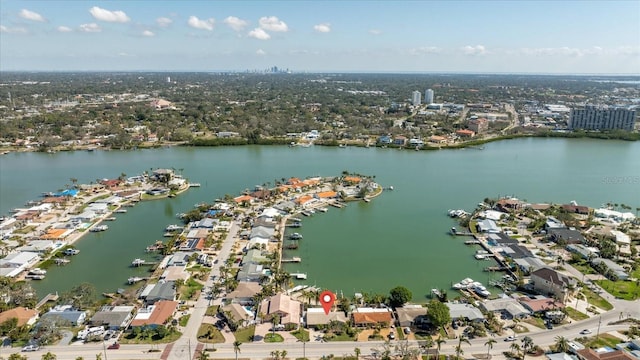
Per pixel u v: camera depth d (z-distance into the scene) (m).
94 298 144.38
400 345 120.94
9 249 182.50
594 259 172.88
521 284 155.25
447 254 187.38
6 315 127.50
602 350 116.06
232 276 161.00
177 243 192.62
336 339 124.69
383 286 159.88
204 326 129.50
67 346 119.56
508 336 125.56
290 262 178.75
